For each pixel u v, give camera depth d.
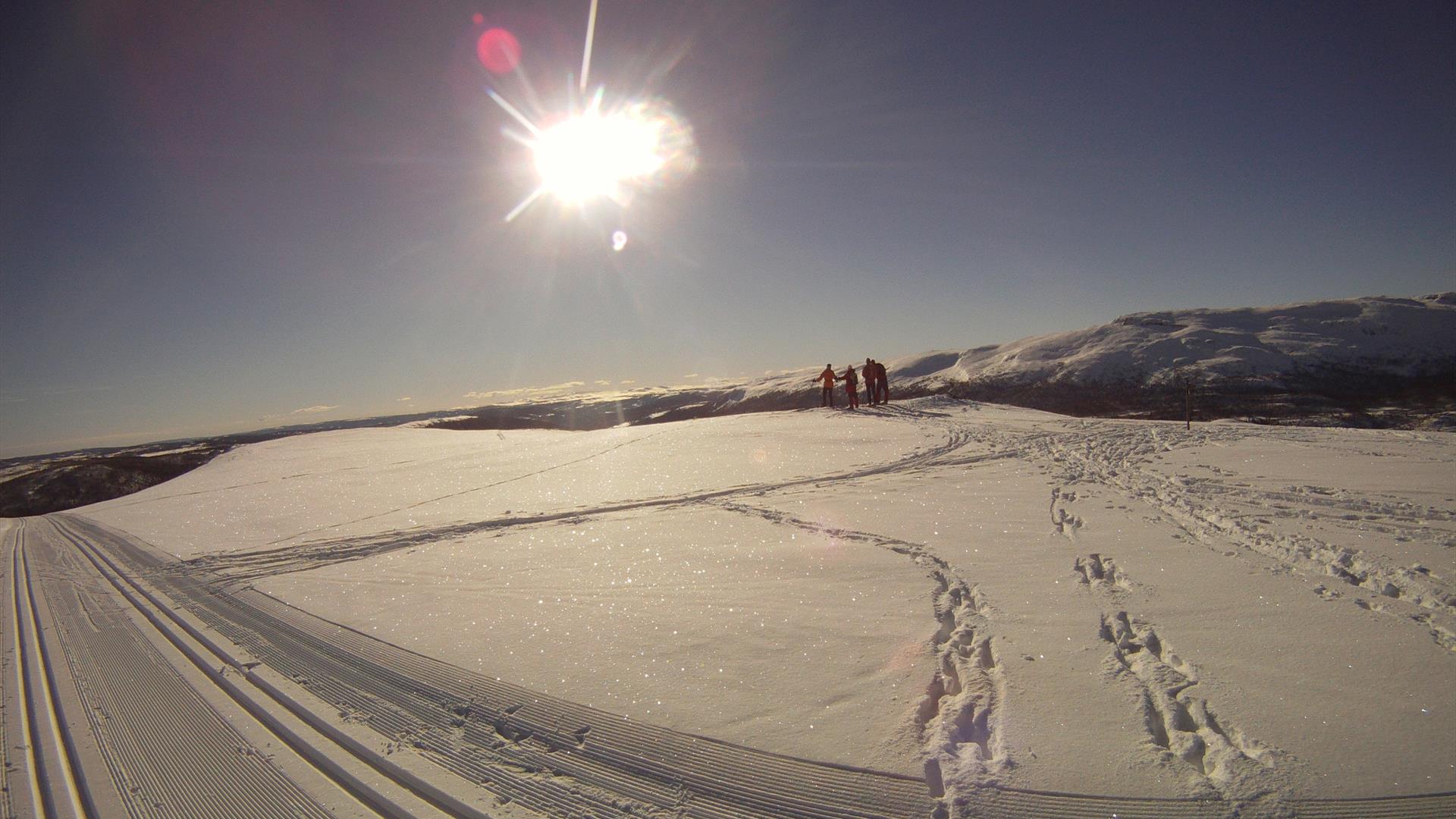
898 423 21.20
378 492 16.52
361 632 6.61
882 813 3.24
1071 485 11.09
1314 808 3.02
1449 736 3.48
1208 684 4.21
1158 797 3.17
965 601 6.07
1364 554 6.33
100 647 6.87
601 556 8.88
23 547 14.77
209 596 8.64
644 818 3.41
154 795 3.95
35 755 4.54
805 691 4.56
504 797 3.68
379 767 4.09
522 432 30.42
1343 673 4.22
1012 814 3.13
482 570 8.67
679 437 21.45
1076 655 4.75
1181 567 6.50
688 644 5.59
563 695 4.84
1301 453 12.04
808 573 7.36
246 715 4.97
